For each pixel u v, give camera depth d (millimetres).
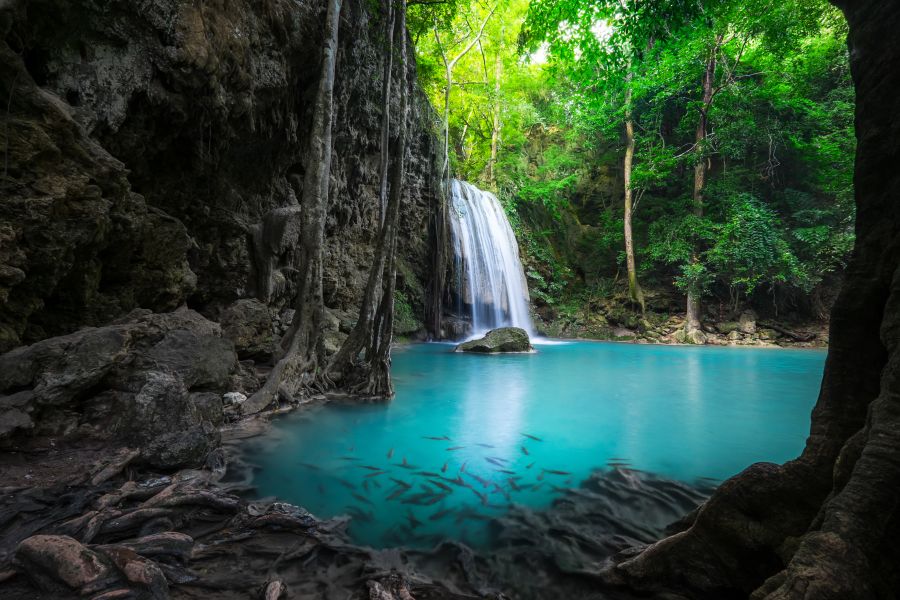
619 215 25766
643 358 14594
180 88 6504
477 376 10461
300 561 2518
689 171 23656
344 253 14273
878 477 1522
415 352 15234
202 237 8484
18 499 2768
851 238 18312
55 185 4410
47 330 4930
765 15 17453
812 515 1936
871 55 2064
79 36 5250
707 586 2137
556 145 28219
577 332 23203
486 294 21109
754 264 19656
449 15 16766
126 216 5434
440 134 19953
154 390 4277
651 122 24141
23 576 1991
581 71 10828
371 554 2645
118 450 3676
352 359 7984
